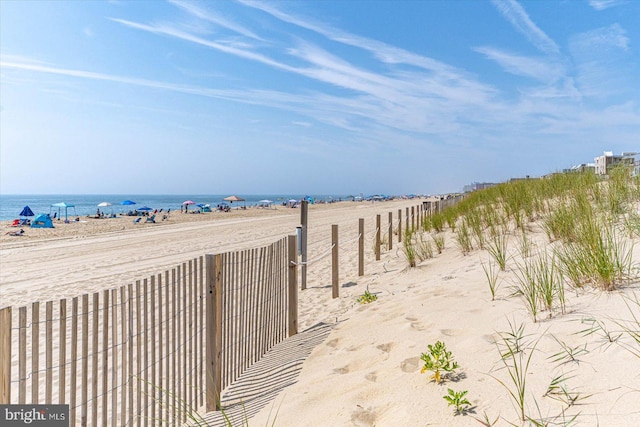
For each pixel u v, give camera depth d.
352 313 5.14
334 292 6.91
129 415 2.88
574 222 5.02
